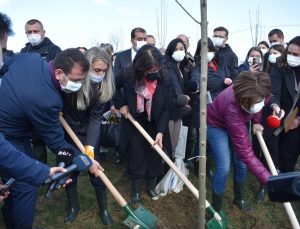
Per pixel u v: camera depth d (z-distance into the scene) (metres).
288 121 3.34
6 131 2.29
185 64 4.33
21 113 2.21
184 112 3.83
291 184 1.14
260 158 3.74
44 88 2.17
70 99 2.71
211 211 2.74
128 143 3.36
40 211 3.26
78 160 2.16
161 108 3.15
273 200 1.20
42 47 4.18
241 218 3.25
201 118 2.18
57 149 2.42
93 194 3.60
